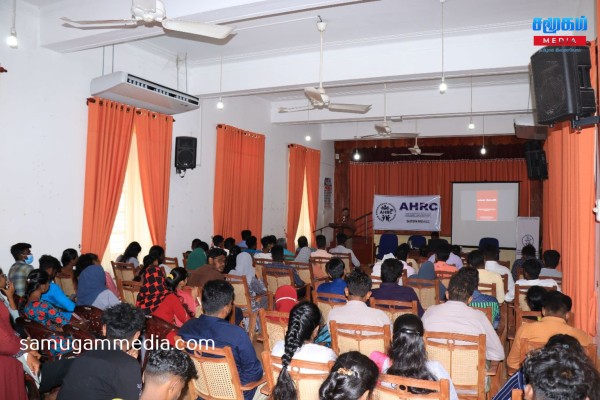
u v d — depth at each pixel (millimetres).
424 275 4723
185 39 5891
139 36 4695
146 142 6332
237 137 8516
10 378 2271
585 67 2922
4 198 4734
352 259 7559
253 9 4016
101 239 5664
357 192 13516
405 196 10883
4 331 2256
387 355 2158
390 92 8359
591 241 3578
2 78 4672
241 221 8609
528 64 5227
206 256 5941
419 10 4820
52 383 2627
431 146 11344
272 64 6598
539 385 1111
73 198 5480
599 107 3111
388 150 12383
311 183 11484
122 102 5938
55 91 5238
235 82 6852
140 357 2762
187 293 3879
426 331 2537
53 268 3891
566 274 4180
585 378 1090
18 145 4855
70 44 4953
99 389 1770
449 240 12570
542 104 3180
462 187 12406
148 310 3484
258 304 5070
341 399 1405
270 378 2234
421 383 1699
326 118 9266
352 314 2885
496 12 4840
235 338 2414
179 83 6969
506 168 12102
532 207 11672
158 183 6496
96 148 5609
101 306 3613
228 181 8250
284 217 10555
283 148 10438
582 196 3596
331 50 6172
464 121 10148
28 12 4914
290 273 5363
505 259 11914
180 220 7262
